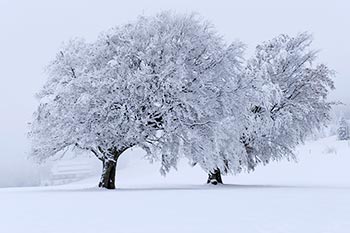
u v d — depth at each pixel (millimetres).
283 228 6176
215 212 8359
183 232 5953
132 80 19359
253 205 9750
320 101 27141
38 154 22125
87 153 22469
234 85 22000
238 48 22844
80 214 8344
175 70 20031
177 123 20484
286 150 26859
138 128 20188
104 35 21750
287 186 21625
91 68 21297
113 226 6621
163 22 21859
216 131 20969
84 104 19531
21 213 8727
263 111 25344
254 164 27156
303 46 26844
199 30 22297
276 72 26656
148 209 9102
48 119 20844
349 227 6254
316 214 7871
